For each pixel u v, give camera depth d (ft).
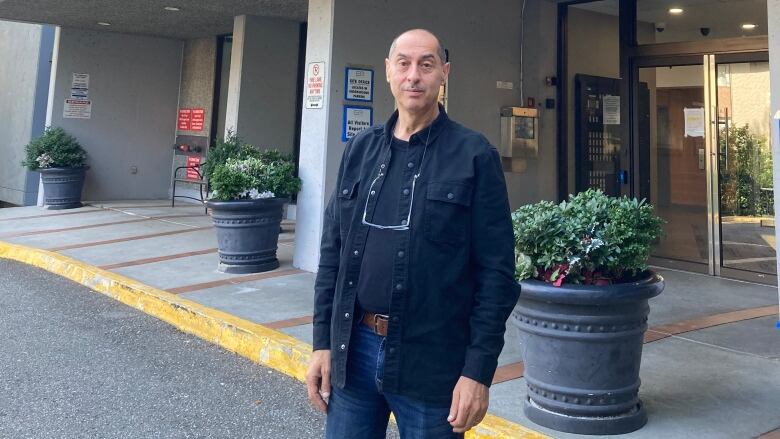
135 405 13.62
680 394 12.82
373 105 24.76
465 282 6.53
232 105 37.91
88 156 45.70
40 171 42.63
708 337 16.58
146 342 18.07
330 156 24.09
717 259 24.45
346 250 6.97
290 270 25.12
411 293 6.43
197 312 19.07
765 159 23.20
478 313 6.41
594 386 11.10
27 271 27.09
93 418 12.89
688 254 25.45
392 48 7.10
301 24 39.01
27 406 13.39
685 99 25.29
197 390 14.61
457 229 6.44
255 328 17.53
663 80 25.99
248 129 37.78
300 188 25.00
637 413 11.34
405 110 6.82
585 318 10.93
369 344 6.80
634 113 26.84
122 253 28.53
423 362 6.45
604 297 10.59
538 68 29.19
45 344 17.53
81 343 17.74
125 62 46.57
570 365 11.15
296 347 15.89
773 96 16.29
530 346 11.66
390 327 6.48
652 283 11.02
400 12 25.21
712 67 24.39
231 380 15.33
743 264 23.79
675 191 25.77
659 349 15.64
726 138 24.16
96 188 46.16
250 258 24.61
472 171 6.49
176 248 29.66
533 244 11.20
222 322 18.12
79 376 15.20
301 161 25.03
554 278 10.98
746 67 23.62
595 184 29.09
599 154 28.99
